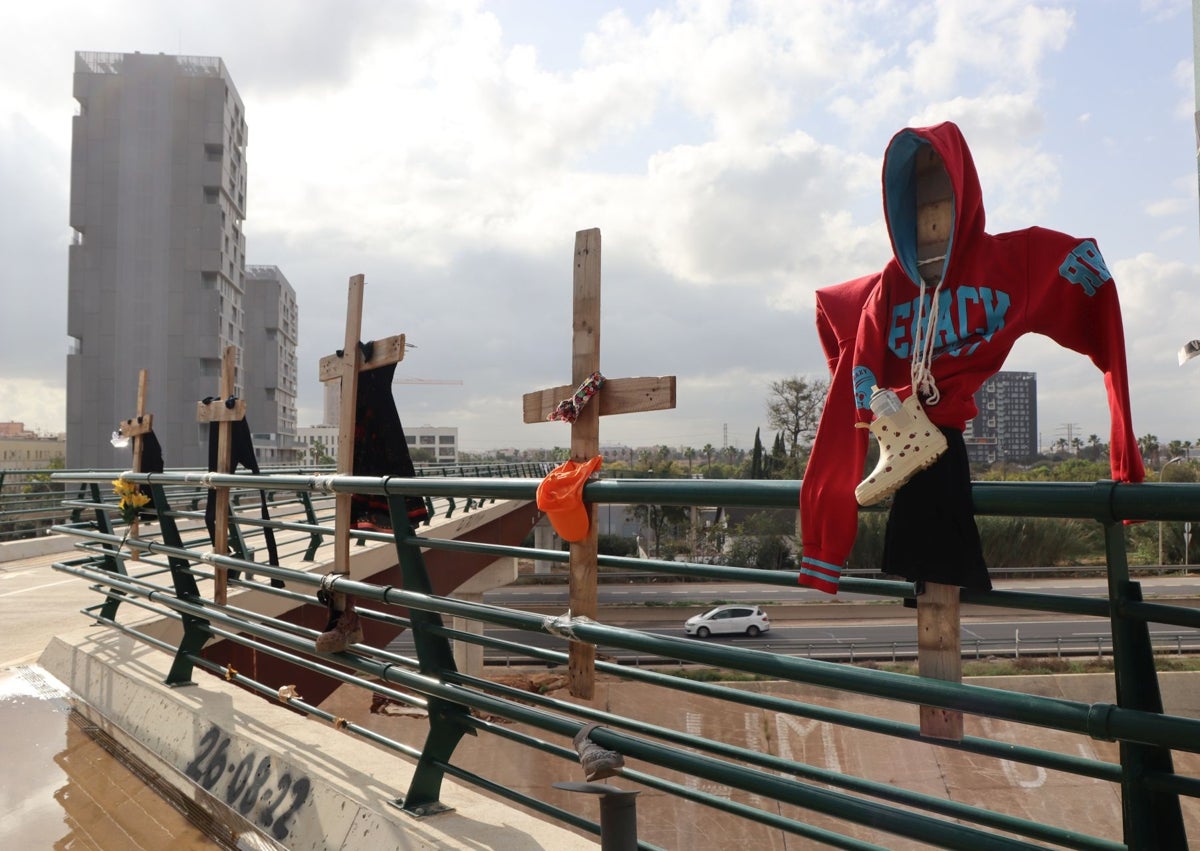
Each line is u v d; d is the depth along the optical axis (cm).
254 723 408
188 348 6906
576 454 273
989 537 3956
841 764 2020
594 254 276
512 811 310
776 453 5184
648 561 250
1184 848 168
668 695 2405
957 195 188
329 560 1096
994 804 1828
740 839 1605
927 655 193
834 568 202
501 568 2673
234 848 333
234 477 443
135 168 6981
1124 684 170
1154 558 4044
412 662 339
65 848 334
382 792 324
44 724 489
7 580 1171
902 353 204
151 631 630
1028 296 189
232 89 7481
